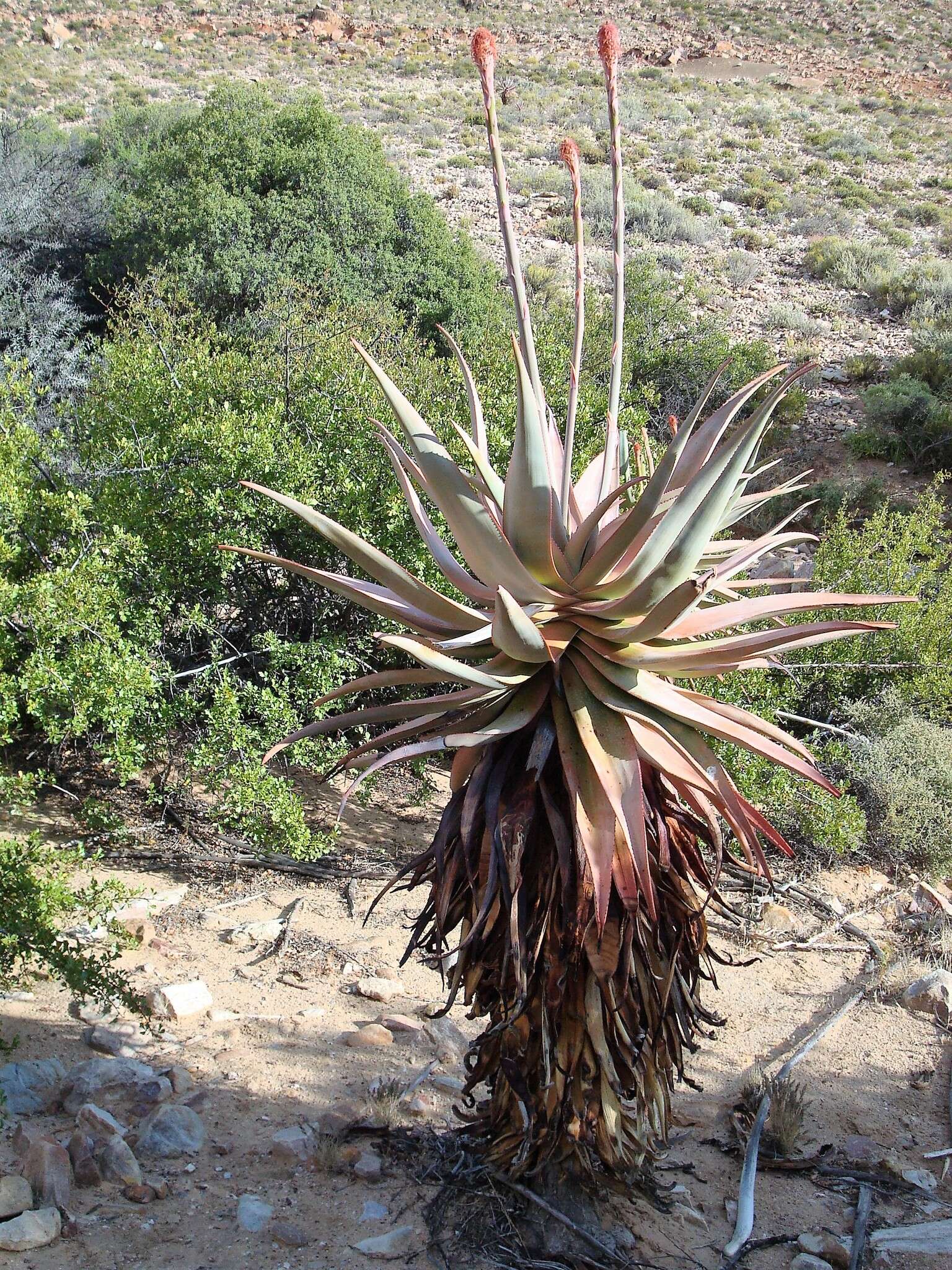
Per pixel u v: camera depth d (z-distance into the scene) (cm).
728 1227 383
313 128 1734
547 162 3278
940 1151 446
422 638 325
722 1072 499
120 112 2539
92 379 1123
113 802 714
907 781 761
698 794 306
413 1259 341
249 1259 335
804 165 3597
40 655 637
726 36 6850
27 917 434
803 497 1441
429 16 6862
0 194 1723
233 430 741
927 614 893
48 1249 331
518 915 309
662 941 326
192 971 536
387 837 725
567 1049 323
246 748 660
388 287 1612
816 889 714
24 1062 429
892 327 2166
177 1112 401
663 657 295
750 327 2139
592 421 965
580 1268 343
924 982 575
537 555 297
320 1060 461
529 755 311
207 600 756
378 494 764
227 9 6544
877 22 7338
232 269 1552
